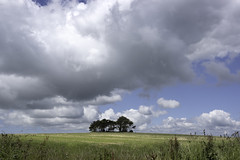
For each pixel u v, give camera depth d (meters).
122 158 8.07
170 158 7.05
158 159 6.96
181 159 6.90
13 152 7.53
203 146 7.67
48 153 8.88
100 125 167.00
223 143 8.11
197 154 7.20
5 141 8.19
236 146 7.84
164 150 7.85
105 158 8.23
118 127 168.38
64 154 8.97
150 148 10.93
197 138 9.00
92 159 8.26
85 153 9.12
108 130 168.50
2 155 7.26
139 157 8.05
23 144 8.70
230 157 6.96
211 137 8.22
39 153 8.50
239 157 6.89
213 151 7.29
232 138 8.89
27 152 8.06
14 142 8.47
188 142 8.40
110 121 169.62
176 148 7.63
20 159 7.51
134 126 168.12
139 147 13.85
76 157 8.64
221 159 6.93
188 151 7.45
